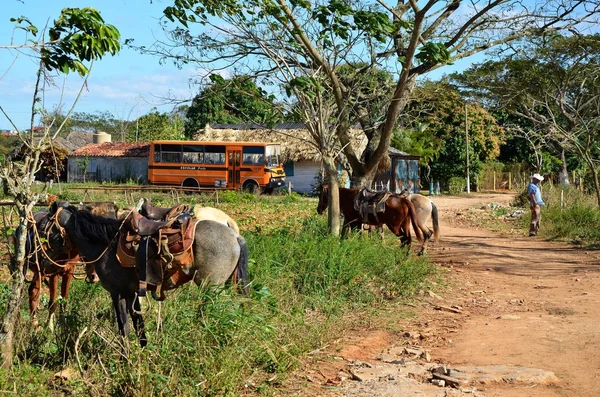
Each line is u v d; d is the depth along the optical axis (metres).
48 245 8.21
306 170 43.59
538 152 37.81
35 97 6.85
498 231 23.98
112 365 6.83
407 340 9.26
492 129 55.78
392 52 16.12
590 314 10.57
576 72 26.92
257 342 7.43
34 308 8.57
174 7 14.11
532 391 6.98
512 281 14.05
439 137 52.66
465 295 12.53
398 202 15.23
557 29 16.58
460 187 51.84
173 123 56.50
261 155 41.06
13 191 6.89
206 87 15.38
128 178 46.62
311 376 7.46
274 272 10.91
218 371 6.67
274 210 27.05
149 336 7.29
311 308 10.52
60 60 7.22
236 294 7.78
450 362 8.09
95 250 7.87
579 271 15.05
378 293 11.80
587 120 27.55
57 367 7.20
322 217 19.19
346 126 16.41
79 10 7.07
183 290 8.38
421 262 13.86
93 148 48.50
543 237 21.84
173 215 8.36
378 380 7.34
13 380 6.43
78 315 7.97
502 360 8.11
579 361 7.99
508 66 26.98
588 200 28.48
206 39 15.01
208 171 41.66
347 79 16.22
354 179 17.12
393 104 15.43
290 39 14.90
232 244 7.91
